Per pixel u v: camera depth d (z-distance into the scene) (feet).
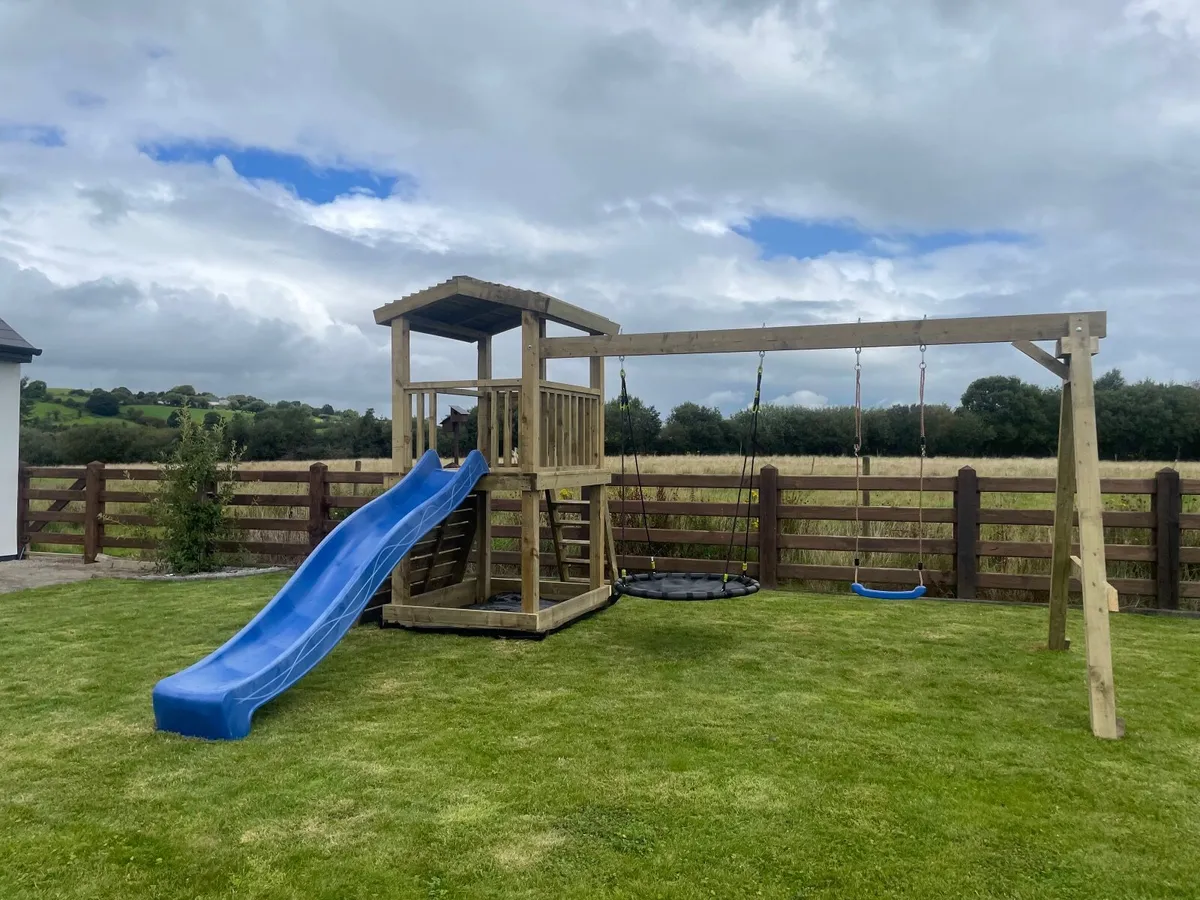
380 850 9.27
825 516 27.61
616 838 9.52
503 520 33.37
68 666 17.44
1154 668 17.49
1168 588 24.20
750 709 14.47
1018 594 26.18
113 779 11.38
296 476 31.94
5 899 8.24
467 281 20.77
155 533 36.24
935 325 17.35
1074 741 12.91
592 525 24.53
